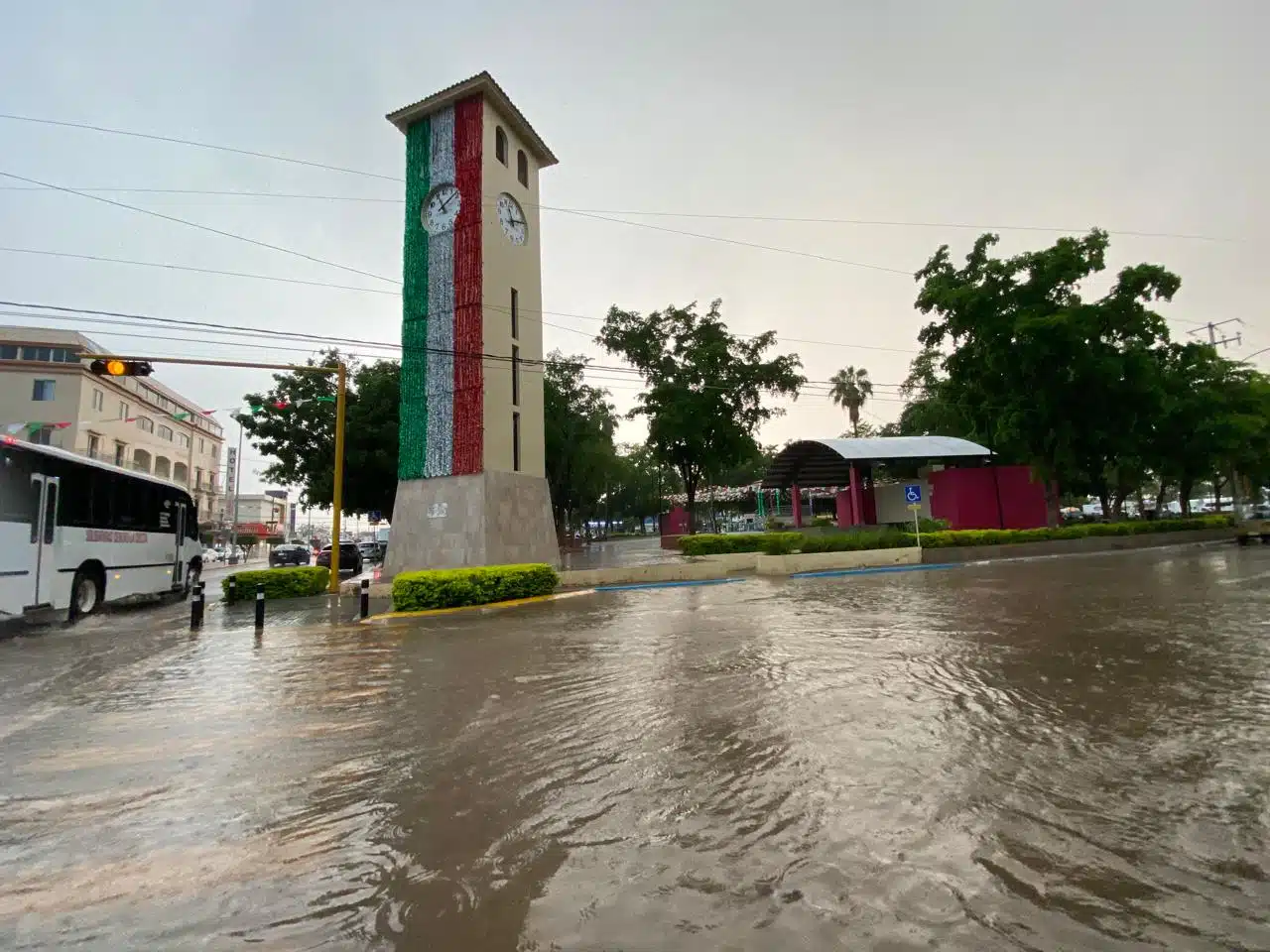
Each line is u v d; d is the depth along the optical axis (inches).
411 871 129.2
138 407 1834.4
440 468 839.1
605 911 112.7
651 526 3794.3
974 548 945.5
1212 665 276.4
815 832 138.6
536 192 992.2
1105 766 171.8
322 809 159.3
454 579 592.4
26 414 1492.4
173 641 433.1
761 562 849.5
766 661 309.4
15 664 354.0
